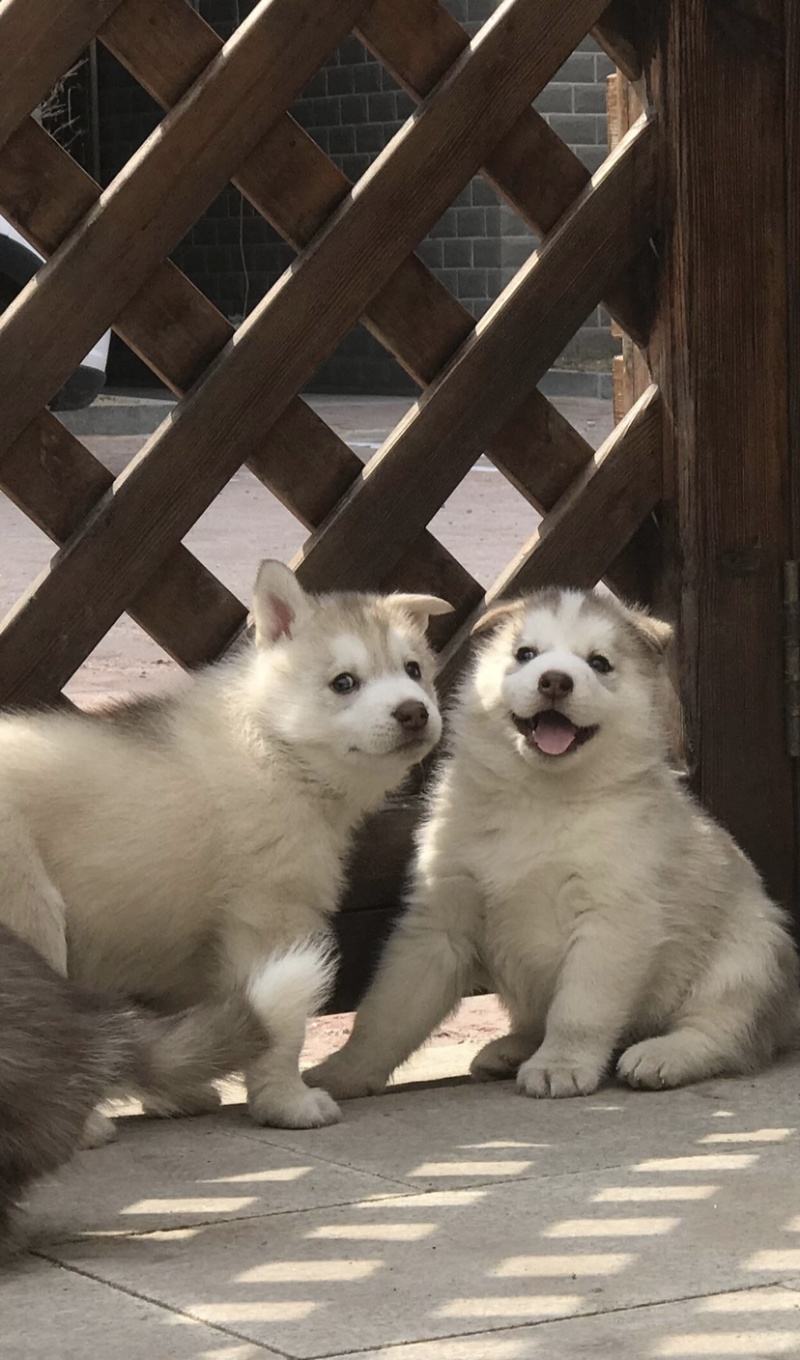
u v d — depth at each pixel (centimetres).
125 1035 211
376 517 253
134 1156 223
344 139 910
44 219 242
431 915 248
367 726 235
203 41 244
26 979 207
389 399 891
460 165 251
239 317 946
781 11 258
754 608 262
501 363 255
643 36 258
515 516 591
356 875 254
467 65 250
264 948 236
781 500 262
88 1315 196
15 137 240
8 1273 202
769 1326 194
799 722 263
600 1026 242
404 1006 245
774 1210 210
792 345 261
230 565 482
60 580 243
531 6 252
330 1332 193
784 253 260
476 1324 194
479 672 249
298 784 237
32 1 237
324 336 249
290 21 244
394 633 241
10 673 243
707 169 257
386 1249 204
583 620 247
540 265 256
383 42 250
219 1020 217
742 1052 245
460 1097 239
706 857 249
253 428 247
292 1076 231
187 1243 206
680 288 258
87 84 916
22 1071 203
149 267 243
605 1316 195
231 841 235
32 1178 205
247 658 242
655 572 265
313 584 252
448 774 250
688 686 261
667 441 261
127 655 396
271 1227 208
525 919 246
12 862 229
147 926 235
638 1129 229
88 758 233
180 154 242
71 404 439
